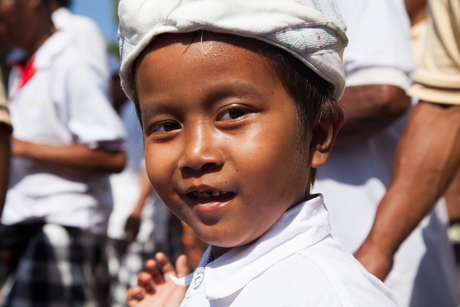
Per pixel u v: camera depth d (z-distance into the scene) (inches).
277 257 36.4
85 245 97.0
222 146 35.2
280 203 37.0
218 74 35.0
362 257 50.9
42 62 98.0
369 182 62.4
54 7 129.4
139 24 37.5
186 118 36.0
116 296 140.2
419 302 61.4
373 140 64.2
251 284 36.2
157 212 144.1
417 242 62.1
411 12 76.2
